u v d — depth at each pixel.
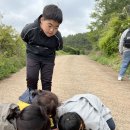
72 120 1.00
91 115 1.10
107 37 5.70
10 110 1.02
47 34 1.37
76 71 3.71
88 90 2.35
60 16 1.31
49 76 1.50
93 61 6.16
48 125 0.94
